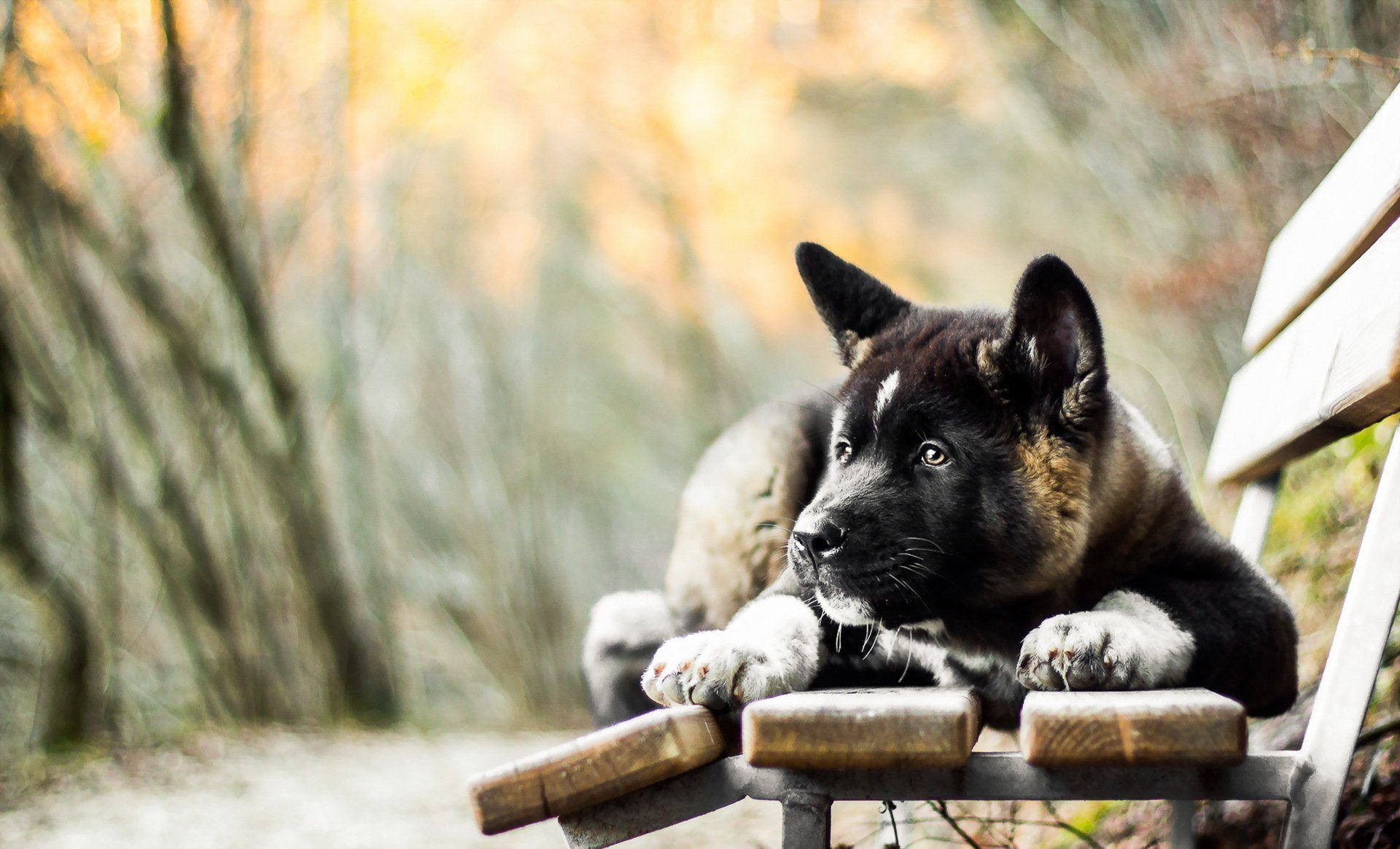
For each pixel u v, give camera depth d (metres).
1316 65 5.63
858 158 17.34
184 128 7.84
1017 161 13.47
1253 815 3.47
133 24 7.66
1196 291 6.53
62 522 8.32
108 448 7.96
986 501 3.27
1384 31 5.63
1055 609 3.35
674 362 18.05
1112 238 8.99
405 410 13.34
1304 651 4.31
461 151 14.62
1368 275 2.88
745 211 17.11
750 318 18.00
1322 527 4.95
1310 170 6.14
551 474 15.25
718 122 16.20
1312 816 2.34
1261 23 6.16
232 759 7.44
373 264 12.12
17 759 7.36
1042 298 3.24
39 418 7.73
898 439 3.38
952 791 2.32
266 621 9.05
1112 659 2.59
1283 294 4.11
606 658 5.00
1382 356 2.45
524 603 12.95
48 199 7.39
